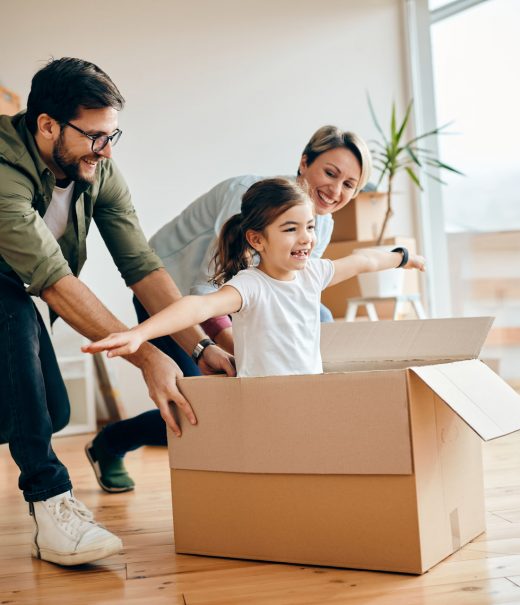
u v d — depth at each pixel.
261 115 4.49
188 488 1.58
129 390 4.22
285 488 1.46
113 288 4.20
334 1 4.60
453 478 1.49
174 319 1.49
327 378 1.40
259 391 1.46
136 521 1.91
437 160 4.25
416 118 4.69
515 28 4.28
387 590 1.28
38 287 1.57
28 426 1.57
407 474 1.34
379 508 1.37
